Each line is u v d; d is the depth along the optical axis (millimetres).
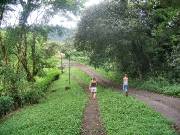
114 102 30344
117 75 57625
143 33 46500
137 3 47469
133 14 48062
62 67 81375
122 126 21938
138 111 26172
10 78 37125
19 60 40781
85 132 21406
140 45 47031
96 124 23203
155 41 46281
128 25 46031
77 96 37719
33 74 44781
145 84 42500
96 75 67688
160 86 40219
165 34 23031
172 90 36344
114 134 20234
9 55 39531
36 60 44969
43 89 45781
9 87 37219
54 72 67188
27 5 38188
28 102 38250
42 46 46312
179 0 15211
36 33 41844
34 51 44156
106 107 28297
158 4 17578
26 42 41844
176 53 44281
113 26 46406
